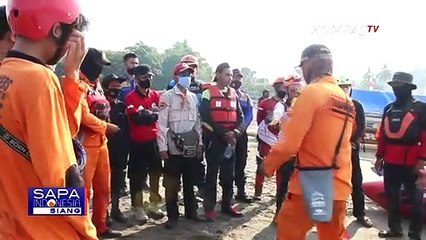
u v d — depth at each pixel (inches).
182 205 268.5
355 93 650.2
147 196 279.9
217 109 234.1
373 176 398.0
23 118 68.7
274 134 271.6
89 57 185.0
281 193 233.0
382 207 279.4
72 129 84.9
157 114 233.0
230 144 235.3
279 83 277.6
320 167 136.6
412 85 219.0
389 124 225.5
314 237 219.6
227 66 236.2
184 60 274.4
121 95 248.2
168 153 223.1
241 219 249.0
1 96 69.4
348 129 141.6
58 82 72.4
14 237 71.1
